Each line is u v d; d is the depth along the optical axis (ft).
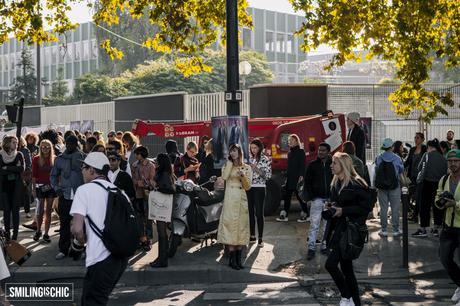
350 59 47.93
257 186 37.14
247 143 35.99
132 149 40.16
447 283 30.55
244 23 52.01
